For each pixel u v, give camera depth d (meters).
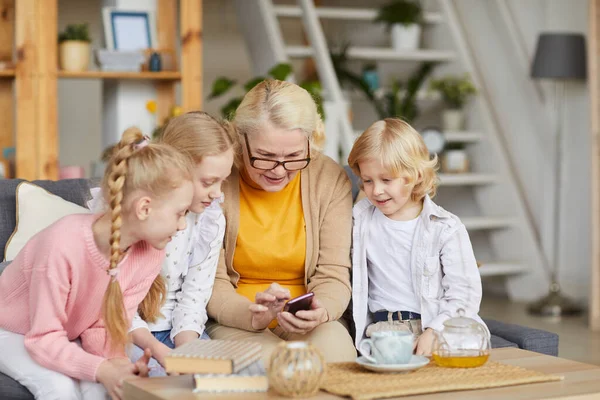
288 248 2.32
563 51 4.99
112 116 4.50
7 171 4.25
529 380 1.70
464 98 5.79
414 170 2.29
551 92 5.39
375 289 2.42
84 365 1.85
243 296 2.25
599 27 4.62
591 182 4.64
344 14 5.77
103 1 4.67
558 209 5.34
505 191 5.57
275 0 6.89
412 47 5.88
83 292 1.95
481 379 1.70
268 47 5.36
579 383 1.71
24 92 4.12
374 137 2.29
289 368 1.57
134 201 1.83
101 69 4.30
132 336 2.07
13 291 1.99
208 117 2.13
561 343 4.25
